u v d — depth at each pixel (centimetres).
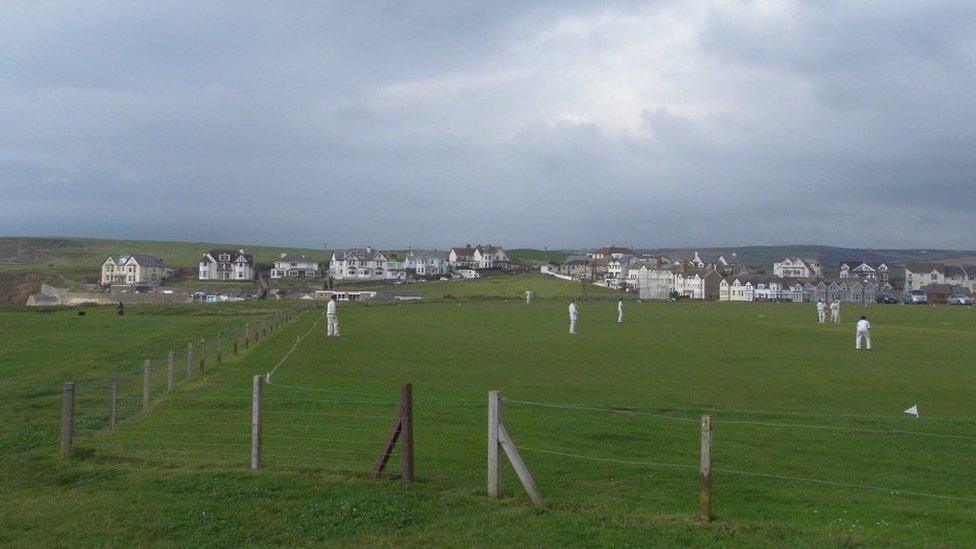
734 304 13238
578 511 1264
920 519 1287
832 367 3788
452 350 4378
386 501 1305
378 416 2109
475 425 2023
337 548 1130
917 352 4697
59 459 1583
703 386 3009
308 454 1666
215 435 1855
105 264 18325
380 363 3650
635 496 1391
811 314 9962
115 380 1917
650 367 3650
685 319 8225
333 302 5262
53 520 1245
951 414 2452
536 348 4581
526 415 2166
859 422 2212
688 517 1242
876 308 12575
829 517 1287
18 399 2505
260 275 19150
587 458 1625
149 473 1478
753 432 2011
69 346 4462
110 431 1888
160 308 9725
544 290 16375
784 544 1126
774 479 1541
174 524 1221
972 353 4659
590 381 3100
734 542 1131
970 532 1210
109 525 1220
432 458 1642
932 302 17750
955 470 1680
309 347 4431
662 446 1833
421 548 1125
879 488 1496
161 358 3819
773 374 3453
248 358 3722
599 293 16288
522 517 1234
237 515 1255
